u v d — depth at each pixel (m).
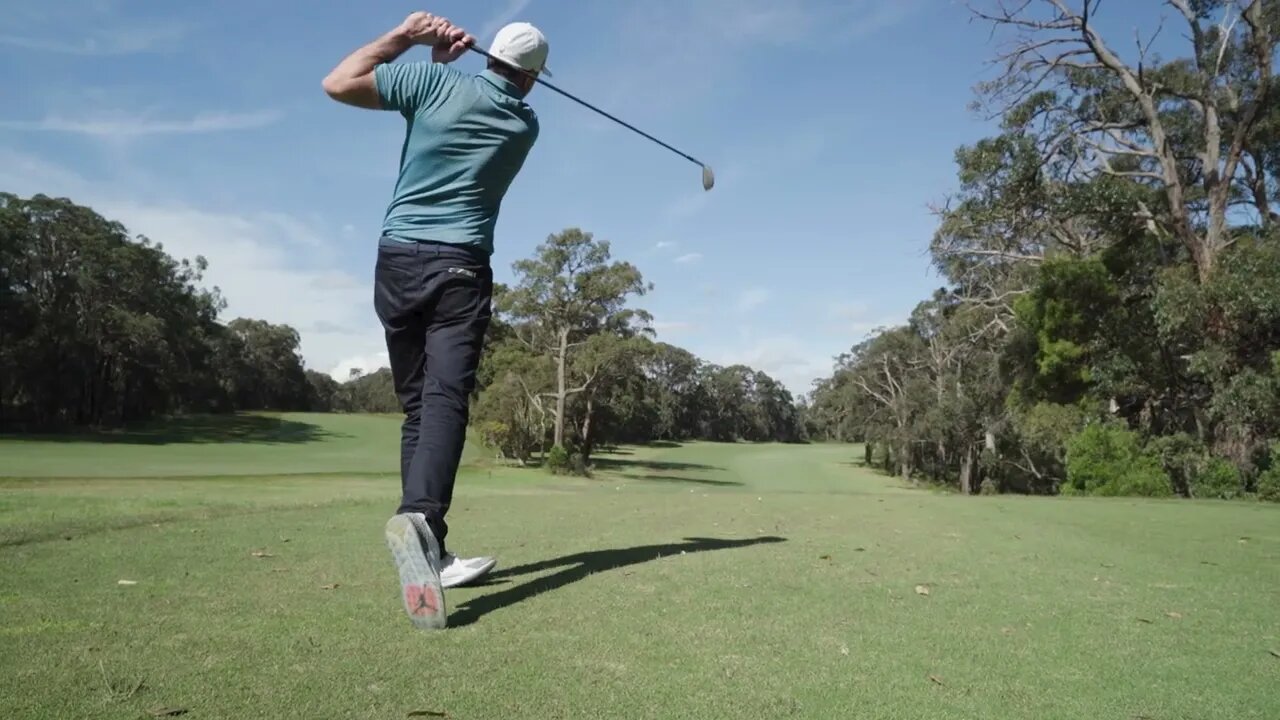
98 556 3.53
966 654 2.36
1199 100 22.56
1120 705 1.97
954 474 46.91
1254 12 21.30
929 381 47.09
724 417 110.75
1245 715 1.92
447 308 2.99
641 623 2.56
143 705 1.72
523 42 3.11
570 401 46.44
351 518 5.34
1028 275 27.39
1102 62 22.09
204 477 21.42
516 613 2.65
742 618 2.67
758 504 7.36
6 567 3.25
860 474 55.66
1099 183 21.20
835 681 2.06
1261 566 4.26
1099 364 21.94
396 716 1.72
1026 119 22.59
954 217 24.34
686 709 1.83
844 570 3.65
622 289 42.00
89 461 28.53
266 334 86.62
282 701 1.78
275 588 2.90
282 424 58.59
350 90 2.96
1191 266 21.12
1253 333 19.58
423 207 3.00
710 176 4.18
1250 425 19.09
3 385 48.03
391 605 2.68
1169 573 3.97
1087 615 2.93
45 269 47.91
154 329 50.66
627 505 7.00
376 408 102.19
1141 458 18.41
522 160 3.14
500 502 7.36
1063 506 8.40
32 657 2.02
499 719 1.73
